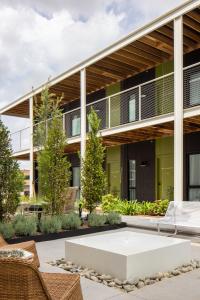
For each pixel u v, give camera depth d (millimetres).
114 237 5402
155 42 10539
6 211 6828
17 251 2926
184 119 9227
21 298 2160
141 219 9594
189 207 7277
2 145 6855
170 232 7445
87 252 4590
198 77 11016
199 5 8117
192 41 10641
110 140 13305
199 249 5785
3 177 6805
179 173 8719
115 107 14500
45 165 8250
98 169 8977
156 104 12367
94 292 3652
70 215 8141
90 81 14398
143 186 13367
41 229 7246
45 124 13273
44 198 8312
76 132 16969
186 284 3924
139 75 13414
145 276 4137
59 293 2453
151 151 13078
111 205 11320
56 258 5281
